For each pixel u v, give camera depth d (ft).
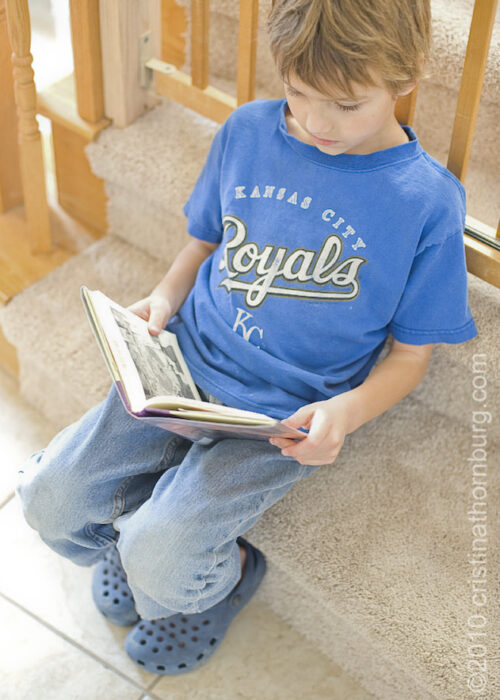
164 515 3.74
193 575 3.77
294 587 4.50
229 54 5.55
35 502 4.04
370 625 3.96
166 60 5.51
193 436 3.70
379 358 4.63
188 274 4.34
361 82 3.19
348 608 4.01
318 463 3.65
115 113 5.18
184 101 5.05
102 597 4.62
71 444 4.03
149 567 3.75
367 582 4.03
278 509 4.26
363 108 3.31
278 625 4.72
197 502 3.72
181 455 4.20
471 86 3.72
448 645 3.84
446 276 3.75
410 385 3.94
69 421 5.37
